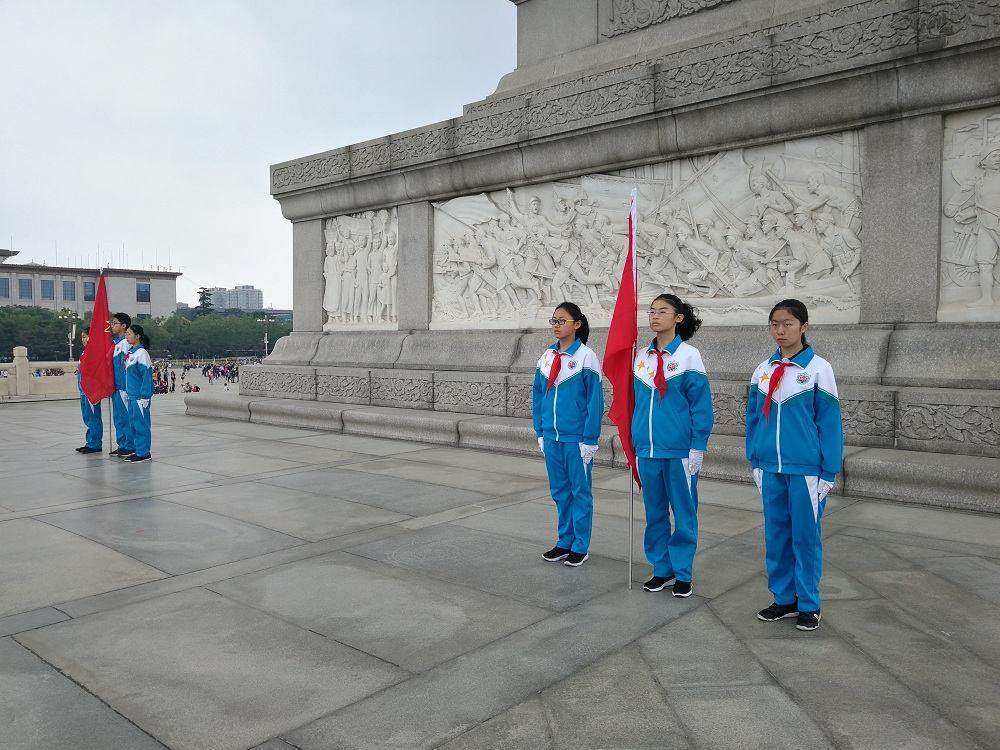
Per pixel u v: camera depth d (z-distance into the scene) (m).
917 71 6.97
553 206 10.01
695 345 8.41
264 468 7.99
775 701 2.88
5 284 112.62
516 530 5.43
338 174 12.18
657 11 9.48
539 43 10.69
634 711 2.81
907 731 2.65
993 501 5.62
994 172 6.80
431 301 11.47
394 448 9.34
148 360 8.57
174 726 2.71
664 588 4.18
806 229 7.90
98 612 3.84
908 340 7.08
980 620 3.65
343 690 2.99
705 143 8.44
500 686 3.01
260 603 3.97
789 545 3.69
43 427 12.70
